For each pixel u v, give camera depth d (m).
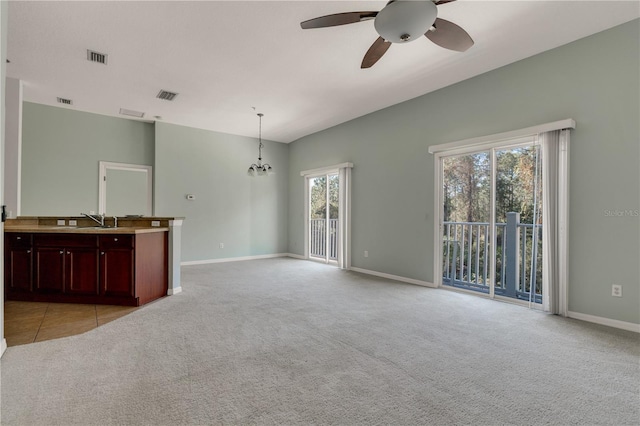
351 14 2.33
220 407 1.70
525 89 3.65
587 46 3.19
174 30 3.12
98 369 2.11
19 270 3.76
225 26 3.05
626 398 1.81
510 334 2.79
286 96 4.88
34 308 3.49
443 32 2.59
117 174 7.18
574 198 3.26
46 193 5.47
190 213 6.64
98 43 3.35
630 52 2.93
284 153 8.05
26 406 1.69
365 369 2.14
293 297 4.00
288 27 3.07
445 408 1.71
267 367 2.16
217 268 6.13
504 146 3.89
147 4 2.72
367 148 5.75
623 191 2.96
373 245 5.57
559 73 3.38
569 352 2.42
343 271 5.84
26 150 5.32
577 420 1.62
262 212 7.67
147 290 3.77
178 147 6.50
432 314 3.34
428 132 4.71
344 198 6.10
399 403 1.75
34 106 5.37
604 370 2.14
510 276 3.92
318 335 2.74
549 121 3.45
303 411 1.68
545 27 3.05
